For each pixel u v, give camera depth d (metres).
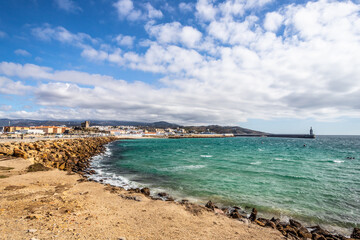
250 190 17.84
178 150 61.44
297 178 22.55
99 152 49.69
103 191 13.85
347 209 13.98
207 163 33.09
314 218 12.58
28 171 17.88
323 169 28.72
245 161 36.00
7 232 6.24
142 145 87.94
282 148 74.81
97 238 6.60
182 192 16.94
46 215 8.18
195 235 8.12
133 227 8.20
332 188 18.84
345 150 67.75
